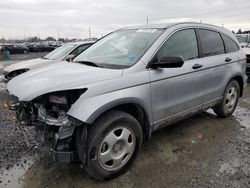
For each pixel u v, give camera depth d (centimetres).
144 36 379
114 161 307
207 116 537
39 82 293
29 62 845
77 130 283
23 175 324
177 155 370
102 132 286
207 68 425
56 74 313
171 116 375
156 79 337
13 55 3247
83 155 283
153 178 316
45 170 335
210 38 452
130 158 327
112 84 295
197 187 298
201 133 447
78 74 303
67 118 274
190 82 392
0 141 413
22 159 361
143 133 354
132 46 368
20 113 323
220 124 490
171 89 362
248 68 862
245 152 380
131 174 324
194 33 420
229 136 436
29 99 275
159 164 347
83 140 280
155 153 376
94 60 369
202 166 341
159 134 442
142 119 338
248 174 323
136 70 322
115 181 311
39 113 292
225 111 511
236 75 500
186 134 443
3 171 332
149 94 331
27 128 322
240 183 305
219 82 465
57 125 279
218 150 385
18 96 291
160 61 333
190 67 390
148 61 335
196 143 409
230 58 485
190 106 405
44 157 365
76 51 836
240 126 483
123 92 302
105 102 283
